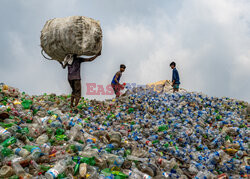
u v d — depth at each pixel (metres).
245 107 8.78
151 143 5.05
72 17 6.11
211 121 6.82
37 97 8.38
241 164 4.08
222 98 9.78
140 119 6.94
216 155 4.16
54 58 6.86
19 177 2.35
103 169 3.06
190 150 4.86
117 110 8.23
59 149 3.27
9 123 3.66
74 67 6.75
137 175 2.98
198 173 3.49
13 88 6.99
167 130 5.77
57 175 2.49
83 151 3.44
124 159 3.48
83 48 6.10
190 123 6.40
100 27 6.49
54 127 3.98
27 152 2.79
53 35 6.11
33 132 3.64
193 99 8.44
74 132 4.02
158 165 3.68
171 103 8.18
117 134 4.34
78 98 7.06
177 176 3.27
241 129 5.89
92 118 6.96
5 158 2.65
